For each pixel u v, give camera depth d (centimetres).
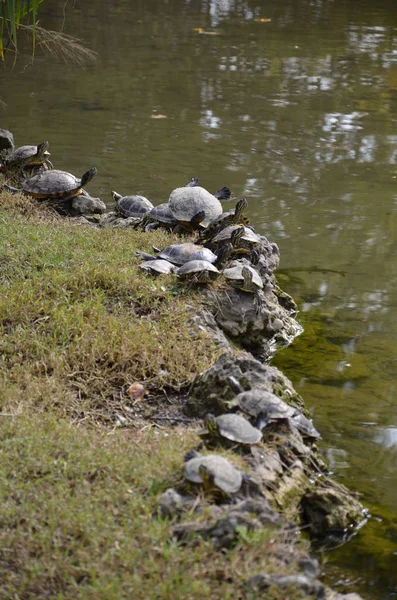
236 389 488
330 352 650
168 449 435
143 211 816
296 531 408
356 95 1447
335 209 945
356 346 660
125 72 1550
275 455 450
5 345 538
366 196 988
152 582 330
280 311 686
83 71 1545
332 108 1360
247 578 335
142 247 718
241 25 2052
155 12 2197
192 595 324
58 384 510
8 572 339
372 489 479
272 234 869
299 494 443
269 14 2223
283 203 955
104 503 385
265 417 455
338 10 2316
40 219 778
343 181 1035
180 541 357
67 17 2055
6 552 349
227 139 1175
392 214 939
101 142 1134
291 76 1565
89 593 325
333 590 392
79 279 629
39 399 493
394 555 422
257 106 1354
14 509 372
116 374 535
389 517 453
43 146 895
